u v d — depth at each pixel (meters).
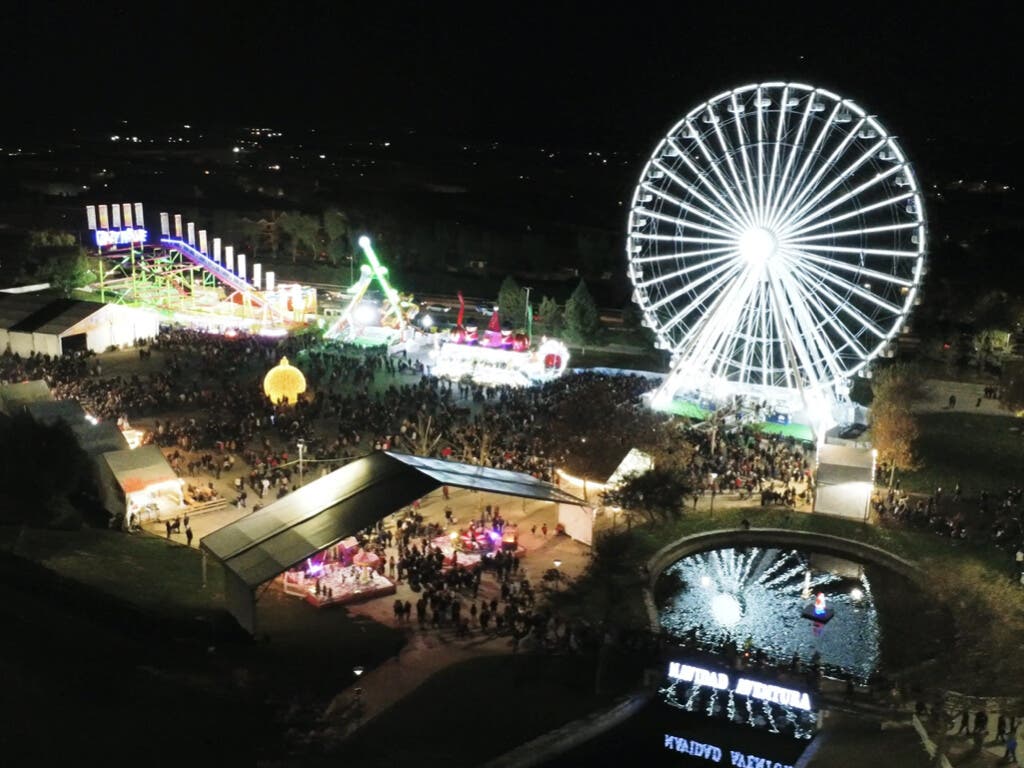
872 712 46.25
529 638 51.69
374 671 47.28
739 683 47.69
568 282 175.00
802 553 67.50
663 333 92.44
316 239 195.12
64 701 38.06
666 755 41.53
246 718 39.88
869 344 126.62
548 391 96.75
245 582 49.59
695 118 85.06
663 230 158.00
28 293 135.25
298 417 86.69
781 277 84.44
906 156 76.81
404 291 169.00
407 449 78.81
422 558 59.34
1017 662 49.19
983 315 119.75
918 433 80.88
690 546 66.62
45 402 78.06
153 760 35.19
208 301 139.25
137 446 77.31
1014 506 71.38
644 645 51.56
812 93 80.38
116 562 59.06
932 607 57.41
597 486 69.12
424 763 38.16
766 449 81.75
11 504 64.25
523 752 39.66
